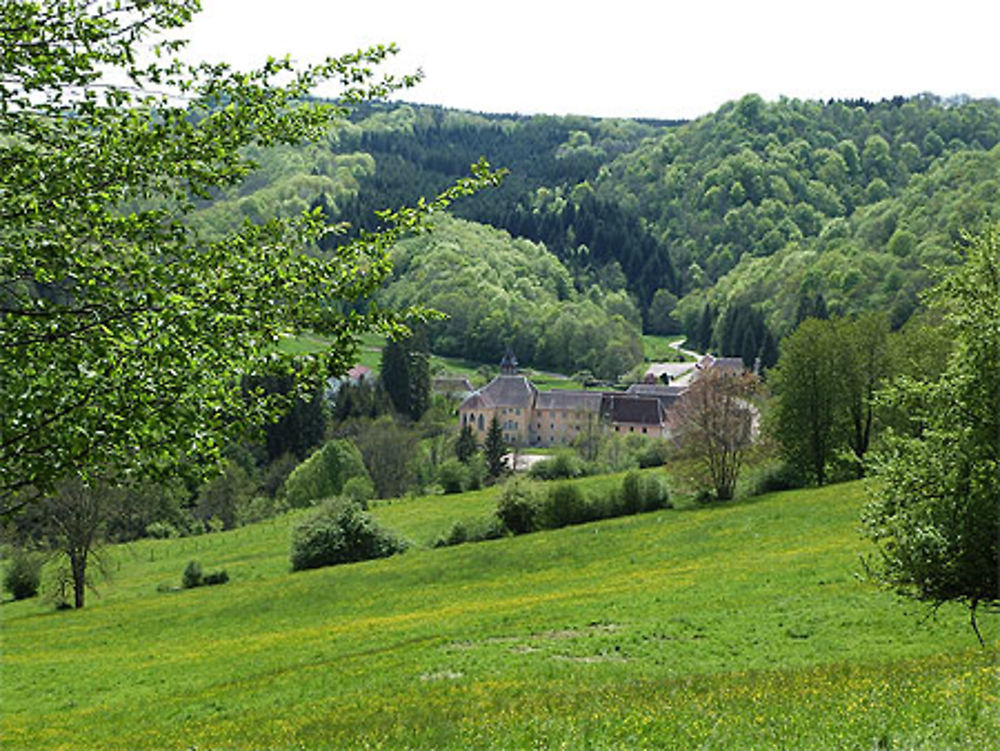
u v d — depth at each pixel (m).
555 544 61.50
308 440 132.00
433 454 132.12
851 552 44.41
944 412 20.86
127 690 34.75
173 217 11.21
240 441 10.80
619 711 17.16
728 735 13.65
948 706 13.91
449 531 70.94
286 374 10.83
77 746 24.55
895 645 27.62
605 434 132.75
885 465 21.28
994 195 180.50
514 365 184.25
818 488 70.50
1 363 9.61
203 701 30.00
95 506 61.78
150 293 9.50
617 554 56.16
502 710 19.59
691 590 40.81
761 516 60.19
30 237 10.26
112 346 9.72
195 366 10.02
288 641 41.09
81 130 11.40
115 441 9.76
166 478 10.26
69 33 10.73
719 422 73.12
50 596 62.00
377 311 11.68
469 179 12.71
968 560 19.94
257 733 21.95
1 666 42.28
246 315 10.80
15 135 11.34
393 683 28.19
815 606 34.19
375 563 65.00
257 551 82.12
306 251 12.94
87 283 10.24
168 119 11.41
